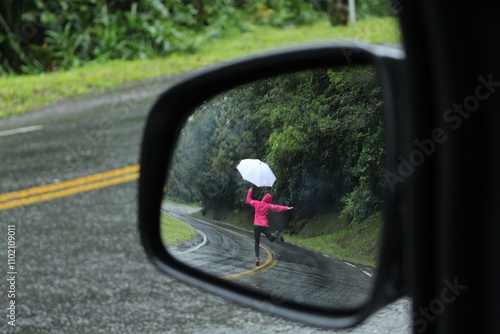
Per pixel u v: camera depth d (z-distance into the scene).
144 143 1.41
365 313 1.00
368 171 1.00
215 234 1.26
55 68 13.84
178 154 1.36
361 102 1.01
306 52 1.07
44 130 8.09
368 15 15.91
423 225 0.97
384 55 0.95
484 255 1.00
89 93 10.57
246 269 1.20
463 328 1.00
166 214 1.39
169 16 16.23
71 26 14.82
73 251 4.13
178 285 3.50
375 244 0.99
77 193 5.47
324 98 1.06
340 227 1.04
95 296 3.46
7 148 7.29
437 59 0.98
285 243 1.12
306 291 1.09
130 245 4.18
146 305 3.30
